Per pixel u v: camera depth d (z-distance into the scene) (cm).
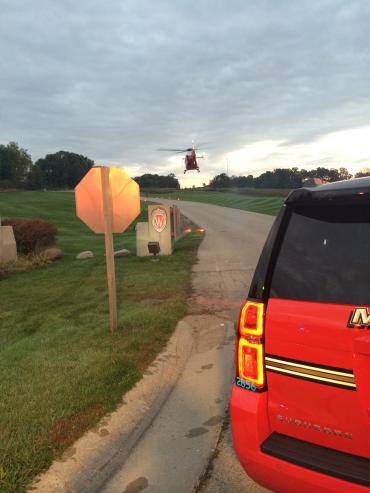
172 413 417
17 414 396
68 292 1042
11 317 814
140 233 1734
